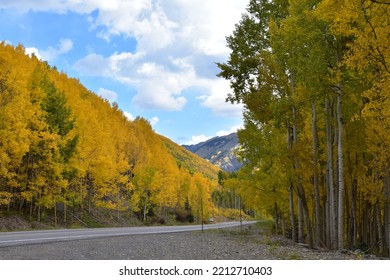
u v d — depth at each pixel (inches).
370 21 382.9
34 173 1227.9
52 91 1315.2
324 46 507.8
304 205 628.1
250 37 738.8
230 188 922.1
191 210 2952.8
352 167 681.6
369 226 796.6
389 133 493.7
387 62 379.2
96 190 1624.0
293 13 530.0
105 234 761.0
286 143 681.0
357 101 574.2
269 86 658.2
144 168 2086.6
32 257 383.9
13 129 1008.9
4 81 999.0
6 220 1027.3
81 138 1397.6
